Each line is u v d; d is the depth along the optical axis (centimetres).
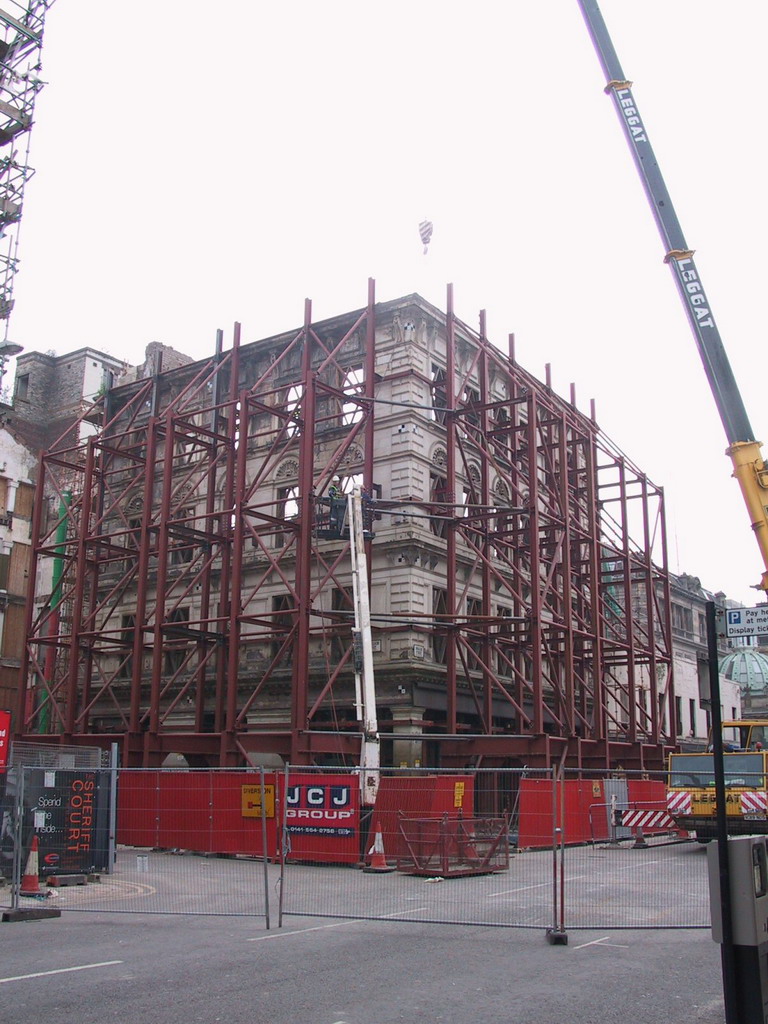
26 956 1241
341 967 1155
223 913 1570
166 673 4684
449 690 3753
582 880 2030
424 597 3912
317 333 4306
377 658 3859
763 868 798
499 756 3719
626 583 4884
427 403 4125
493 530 4353
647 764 4709
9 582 5216
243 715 3559
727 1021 762
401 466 3978
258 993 1021
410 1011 944
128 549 4259
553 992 1025
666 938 1365
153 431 4222
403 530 3888
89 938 1385
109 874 2197
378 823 2284
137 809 2866
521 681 3888
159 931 1446
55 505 5475
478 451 4228
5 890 1959
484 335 4272
